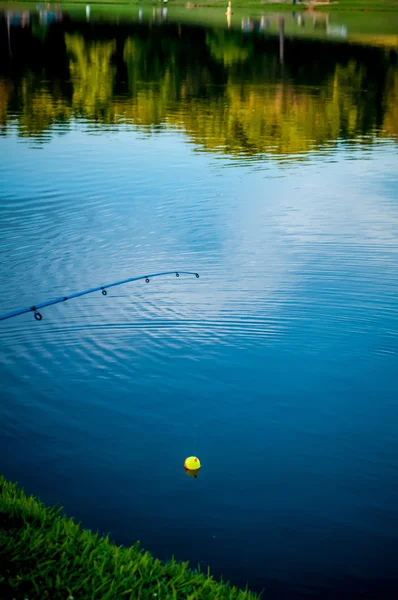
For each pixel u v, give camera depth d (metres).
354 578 5.45
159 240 13.43
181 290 11.02
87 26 66.19
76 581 4.81
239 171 19.16
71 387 8.25
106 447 7.12
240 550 5.73
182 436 7.32
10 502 5.82
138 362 8.84
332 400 8.02
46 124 26.44
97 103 31.25
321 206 15.73
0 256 12.48
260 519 6.09
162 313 10.21
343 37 60.34
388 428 7.49
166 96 33.19
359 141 23.78
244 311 10.26
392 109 30.19
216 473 6.71
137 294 10.89
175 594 4.78
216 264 12.16
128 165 19.66
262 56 49.31
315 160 20.69
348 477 6.68
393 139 24.12
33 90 34.59
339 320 9.98
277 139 23.95
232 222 14.57
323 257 12.47
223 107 30.22
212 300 10.64
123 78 39.47
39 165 19.50
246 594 5.05
